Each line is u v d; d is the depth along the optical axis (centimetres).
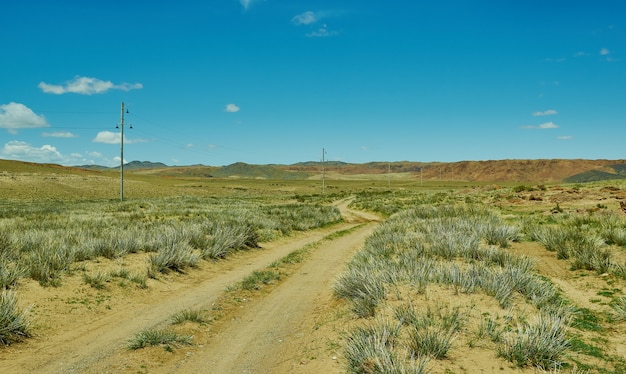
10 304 805
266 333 908
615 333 714
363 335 676
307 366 676
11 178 8206
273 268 1642
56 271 1142
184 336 841
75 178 9388
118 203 5075
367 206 5462
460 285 913
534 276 1026
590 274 1055
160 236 1714
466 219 2142
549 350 615
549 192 4319
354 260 1502
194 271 1507
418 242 1506
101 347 787
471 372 579
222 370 704
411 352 626
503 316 758
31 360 713
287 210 4175
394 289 925
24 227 2173
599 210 2489
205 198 7656
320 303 1124
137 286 1207
